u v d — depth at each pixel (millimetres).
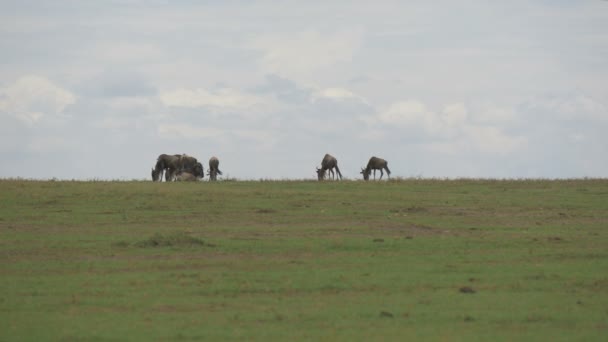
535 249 75062
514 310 50781
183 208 103438
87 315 49844
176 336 45188
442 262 68000
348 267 65688
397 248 75500
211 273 63000
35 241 79312
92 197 110500
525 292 56031
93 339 44562
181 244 76500
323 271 63719
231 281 59812
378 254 72312
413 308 51469
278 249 74875
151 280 60125
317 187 127688
